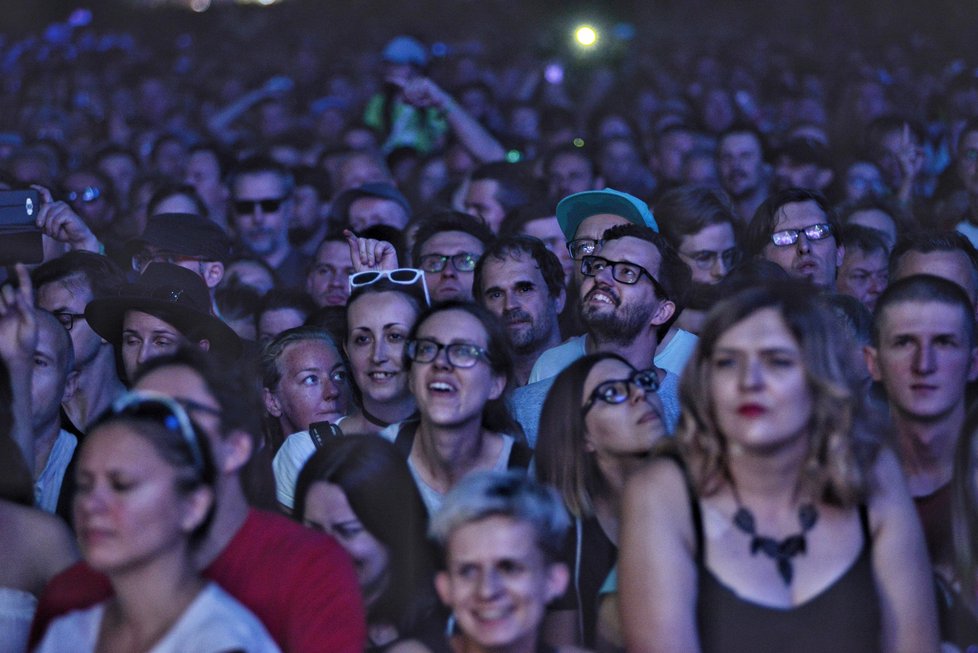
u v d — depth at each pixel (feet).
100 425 11.17
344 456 13.47
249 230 31.09
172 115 54.54
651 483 11.99
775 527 11.85
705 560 11.79
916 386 15.03
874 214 25.77
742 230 24.17
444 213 22.41
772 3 83.20
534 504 11.84
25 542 12.93
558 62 61.98
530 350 19.42
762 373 11.70
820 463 11.77
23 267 14.46
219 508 11.76
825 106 51.55
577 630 13.64
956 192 29.25
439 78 57.36
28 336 14.33
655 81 59.47
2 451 13.28
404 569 13.35
